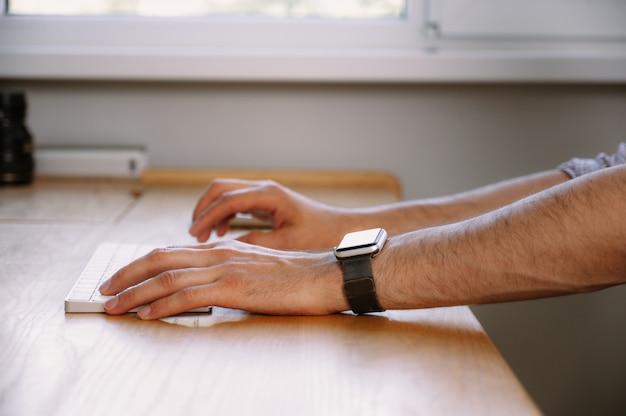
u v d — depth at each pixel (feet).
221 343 2.52
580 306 6.23
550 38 6.15
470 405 2.03
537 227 2.62
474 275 2.69
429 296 2.76
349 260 2.84
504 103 6.14
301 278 2.86
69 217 4.56
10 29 6.10
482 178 6.22
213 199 4.10
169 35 6.13
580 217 2.56
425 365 2.32
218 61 5.91
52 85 6.07
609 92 6.13
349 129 6.15
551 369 6.29
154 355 2.39
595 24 6.14
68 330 2.63
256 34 6.15
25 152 5.54
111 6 6.21
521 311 6.23
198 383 2.16
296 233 3.83
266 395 2.08
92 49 6.04
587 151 6.19
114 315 2.82
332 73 5.94
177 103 6.11
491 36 6.17
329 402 2.04
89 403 2.02
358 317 2.83
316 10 6.26
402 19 6.26
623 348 6.26
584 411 6.33
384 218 3.95
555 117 6.15
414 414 1.97
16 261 3.52
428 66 5.95
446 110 6.15
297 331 2.65
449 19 6.15
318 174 6.00
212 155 6.16
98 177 5.88
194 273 2.88
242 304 2.83
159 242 3.94
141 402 2.02
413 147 6.18
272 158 6.18
